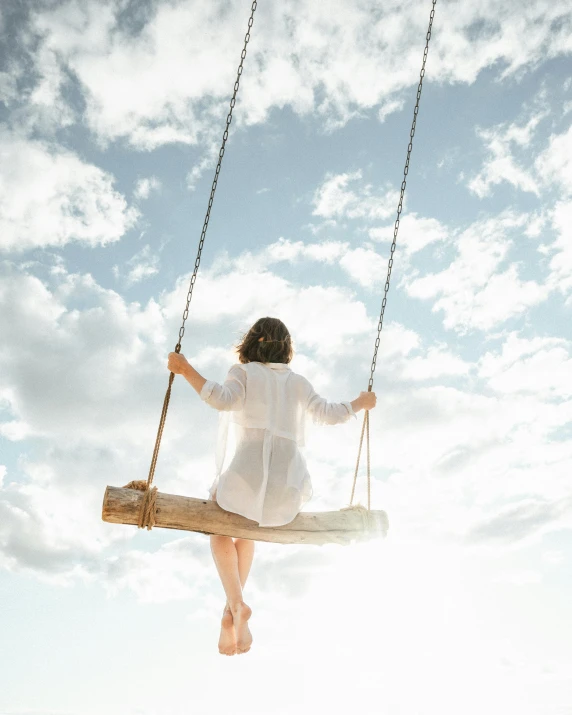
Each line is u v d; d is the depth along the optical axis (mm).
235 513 4387
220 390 4441
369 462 4992
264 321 4855
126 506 4316
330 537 4633
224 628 4355
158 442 4465
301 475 4551
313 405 4699
